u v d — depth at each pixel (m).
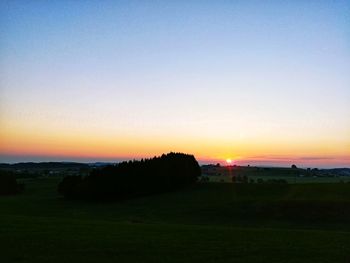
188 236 24.31
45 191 100.06
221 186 82.81
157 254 19.56
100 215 59.81
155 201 72.62
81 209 67.75
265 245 21.86
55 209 67.38
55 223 30.06
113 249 20.33
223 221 52.50
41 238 22.69
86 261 18.17
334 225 48.94
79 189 78.00
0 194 94.56
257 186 76.69
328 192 65.25
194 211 59.34
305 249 21.02
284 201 58.53
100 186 76.50
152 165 80.38
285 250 20.72
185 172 83.25
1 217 34.69
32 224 28.70
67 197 80.75
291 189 70.94
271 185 76.38
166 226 30.06
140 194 79.12
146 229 27.34
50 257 18.66
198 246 21.31
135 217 56.91
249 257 19.23
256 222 51.41
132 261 18.34
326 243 22.80
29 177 131.62
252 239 23.73
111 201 76.88
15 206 69.75
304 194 65.12
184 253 19.80
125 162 80.75
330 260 18.94
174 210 61.66
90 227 27.72
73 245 21.05
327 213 53.03
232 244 22.00
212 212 57.66
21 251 19.69
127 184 77.19
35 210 65.06
